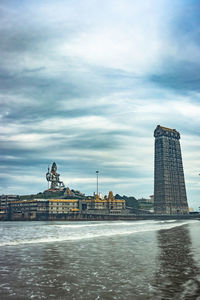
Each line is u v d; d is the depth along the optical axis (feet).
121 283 70.33
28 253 115.55
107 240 171.94
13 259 101.71
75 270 85.05
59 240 168.66
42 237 189.98
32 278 75.25
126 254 115.55
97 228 324.19
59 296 60.80
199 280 72.95
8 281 72.18
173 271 83.20
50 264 93.66
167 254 115.44
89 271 83.66
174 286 67.51
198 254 115.55
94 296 60.59
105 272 82.23
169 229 292.81
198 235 211.61
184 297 59.67
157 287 66.74
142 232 245.24
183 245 147.13
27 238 180.75
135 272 82.28
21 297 60.23
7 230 285.84
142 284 69.31
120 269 86.22
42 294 62.03
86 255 112.27
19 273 80.79
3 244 144.25
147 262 97.60
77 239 176.14
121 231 258.78
